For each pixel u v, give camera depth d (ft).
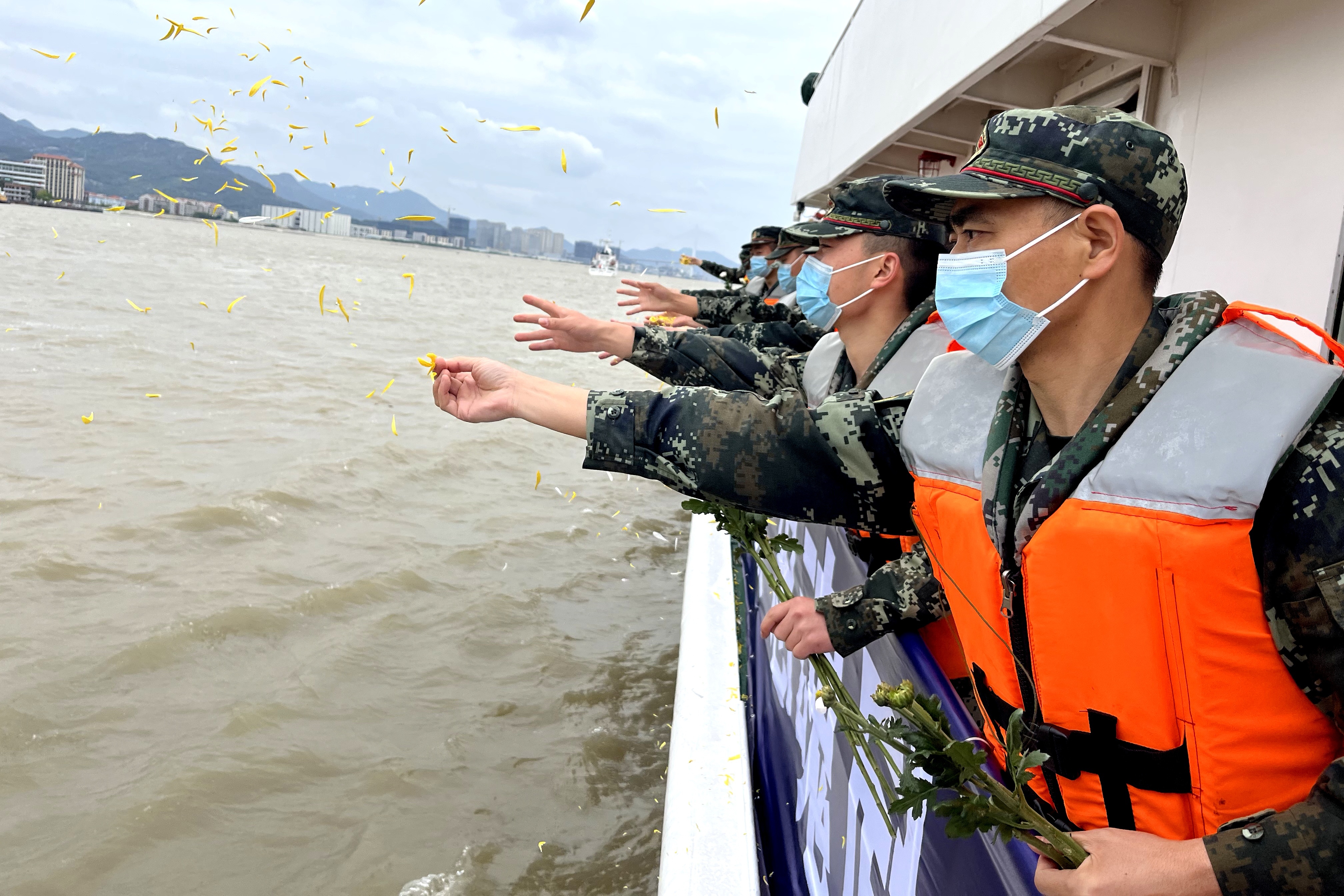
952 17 13.43
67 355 43.80
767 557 6.49
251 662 15.71
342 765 12.92
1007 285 3.79
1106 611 3.41
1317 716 3.16
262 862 10.92
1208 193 9.63
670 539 24.81
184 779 12.14
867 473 4.87
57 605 17.01
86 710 13.73
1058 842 3.12
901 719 4.48
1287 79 8.43
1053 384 3.93
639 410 5.09
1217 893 2.79
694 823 7.22
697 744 8.45
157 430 30.78
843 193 8.17
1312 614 2.95
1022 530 3.73
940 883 4.40
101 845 10.94
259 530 21.98
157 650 15.57
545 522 25.16
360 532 22.66
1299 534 2.97
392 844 11.32
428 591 19.39
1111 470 3.45
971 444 4.23
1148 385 3.56
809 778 7.29
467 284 204.74
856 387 8.18
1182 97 10.25
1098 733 3.56
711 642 10.90
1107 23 10.02
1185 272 10.09
